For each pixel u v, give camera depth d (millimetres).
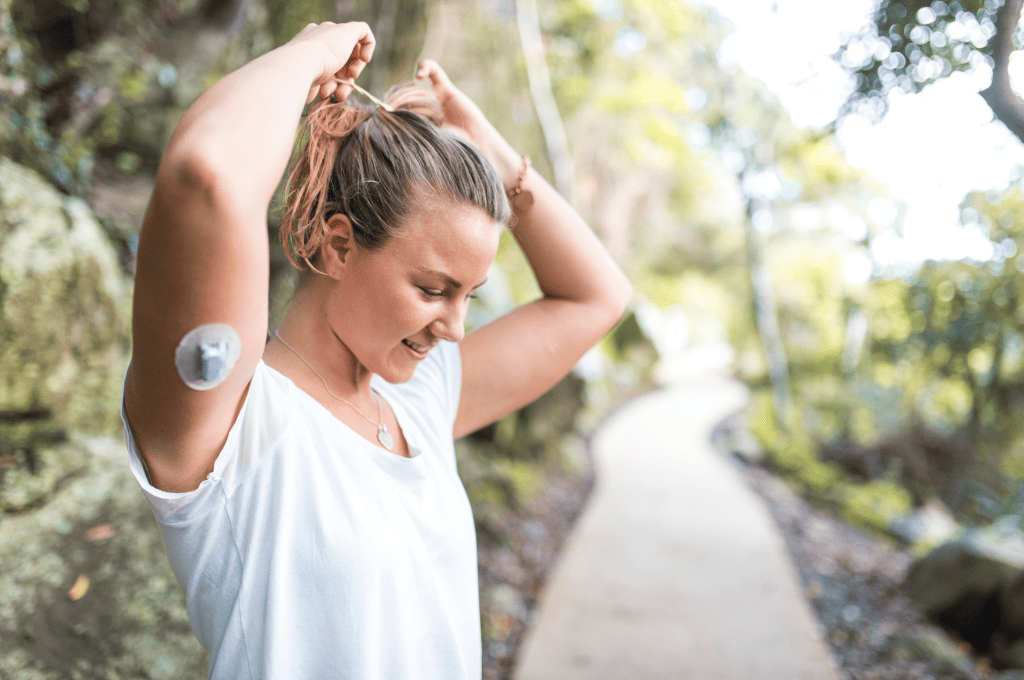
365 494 719
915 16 3094
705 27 10977
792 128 11961
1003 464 8953
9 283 2234
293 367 768
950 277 8320
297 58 631
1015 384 8219
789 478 10148
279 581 663
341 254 734
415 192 691
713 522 6445
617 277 1077
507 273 8789
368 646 685
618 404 14164
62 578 1876
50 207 2570
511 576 4562
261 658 664
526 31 7898
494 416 1056
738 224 20281
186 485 640
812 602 4668
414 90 922
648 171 15102
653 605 4277
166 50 4137
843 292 13078
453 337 748
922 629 4188
